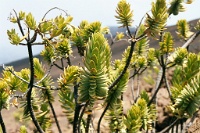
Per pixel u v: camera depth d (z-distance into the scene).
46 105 0.69
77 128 0.51
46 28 0.41
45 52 0.67
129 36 0.49
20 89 0.60
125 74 0.54
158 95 1.20
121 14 0.51
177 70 0.77
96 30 0.64
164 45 0.76
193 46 1.66
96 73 0.43
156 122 1.08
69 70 0.49
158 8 0.47
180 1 0.80
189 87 0.55
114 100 0.55
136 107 0.58
